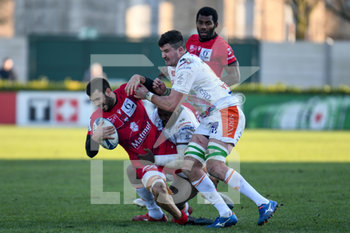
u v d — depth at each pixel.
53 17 97.00
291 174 28.73
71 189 24.33
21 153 39.16
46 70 82.38
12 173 29.33
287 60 84.50
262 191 23.55
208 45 19.69
